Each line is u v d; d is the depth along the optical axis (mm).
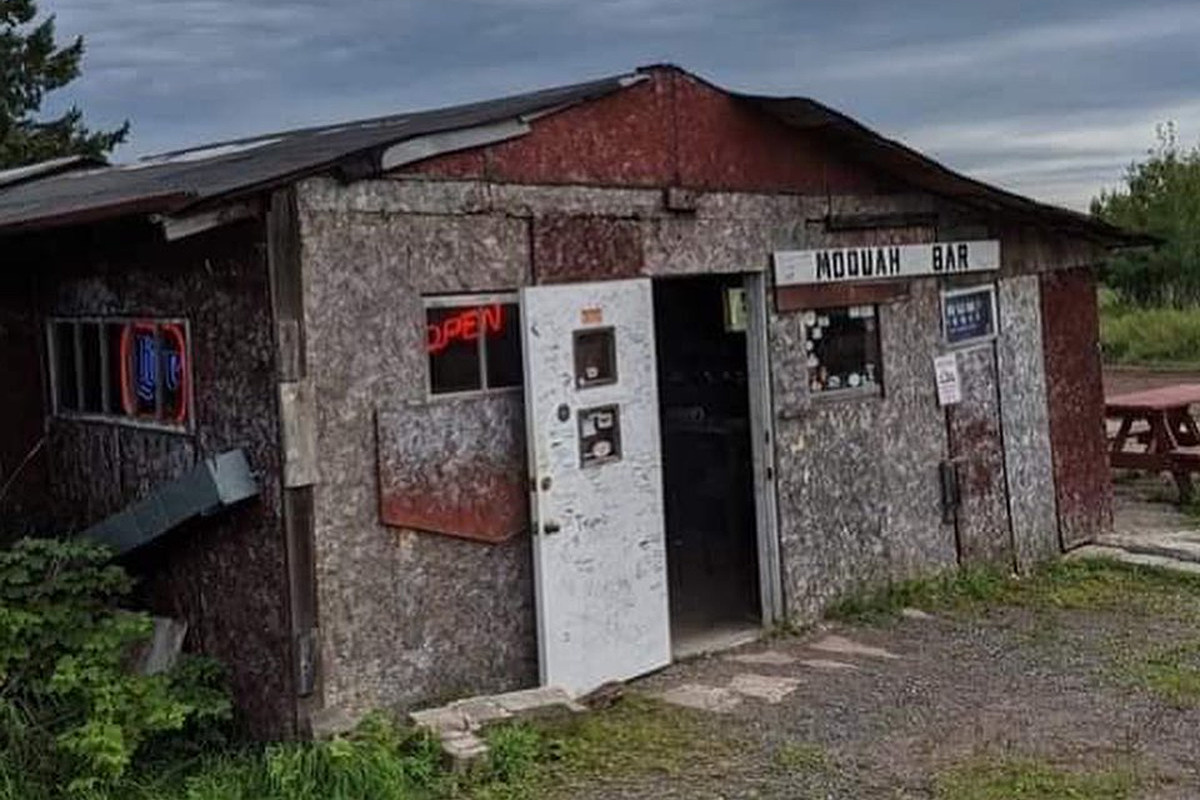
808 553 8352
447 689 6480
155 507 6176
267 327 5871
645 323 7363
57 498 7516
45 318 7480
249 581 6090
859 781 5602
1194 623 8297
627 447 7250
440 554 6465
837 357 8617
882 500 8852
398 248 6254
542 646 6801
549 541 6809
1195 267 32500
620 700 6844
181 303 6363
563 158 6941
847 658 7629
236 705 6176
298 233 5891
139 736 5605
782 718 6523
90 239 6977
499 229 6660
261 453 5977
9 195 8867
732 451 9211
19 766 5523
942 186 8984
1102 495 10844
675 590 9289
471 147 6496
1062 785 5469
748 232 7961
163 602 6602
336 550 6055
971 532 9531
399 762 5559
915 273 9094
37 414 7594
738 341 9422
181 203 5398
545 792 5520
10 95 28609
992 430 9773
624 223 7246
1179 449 12484
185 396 6414
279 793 5340
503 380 6766
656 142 7418
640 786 5574
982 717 6473
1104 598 9031
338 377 6055
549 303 6812
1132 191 34500
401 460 6297
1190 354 26125
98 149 28969
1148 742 6031
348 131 7910
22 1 29188
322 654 6004
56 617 6023
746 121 7938
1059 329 10500
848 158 8578
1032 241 10227
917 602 8875
